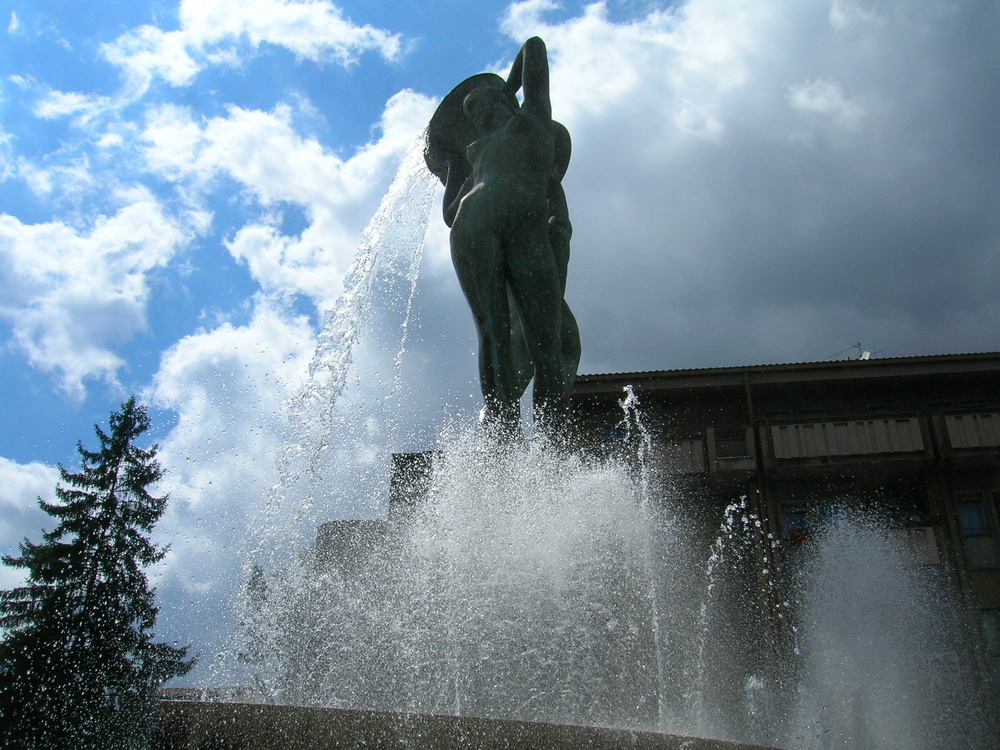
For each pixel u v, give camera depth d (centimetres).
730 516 1839
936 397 2097
